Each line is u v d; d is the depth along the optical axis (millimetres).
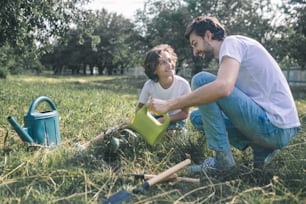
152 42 28375
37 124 3469
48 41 12062
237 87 2734
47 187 2438
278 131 2656
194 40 2756
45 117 3523
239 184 2422
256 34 24156
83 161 2957
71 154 3111
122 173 2695
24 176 2611
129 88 19703
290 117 2688
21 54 11906
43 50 12086
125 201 2234
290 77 25734
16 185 2492
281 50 22344
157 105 2492
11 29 9367
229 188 2438
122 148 3213
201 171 2762
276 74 2705
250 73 2664
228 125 2893
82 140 4008
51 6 10891
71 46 55406
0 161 2887
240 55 2564
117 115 5793
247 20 24906
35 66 49344
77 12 12414
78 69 60469
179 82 3842
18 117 5293
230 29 24609
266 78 2668
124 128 3254
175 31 26984
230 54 2518
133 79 34656
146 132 2795
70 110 6168
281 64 25781
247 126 2631
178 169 2588
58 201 2248
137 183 2590
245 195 2271
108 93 12953
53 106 3762
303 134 3959
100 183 2564
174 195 2361
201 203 2195
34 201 2213
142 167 2912
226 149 2730
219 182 2551
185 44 26734
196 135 3777
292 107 2723
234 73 2455
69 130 4383
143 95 3938
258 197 2223
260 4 24484
